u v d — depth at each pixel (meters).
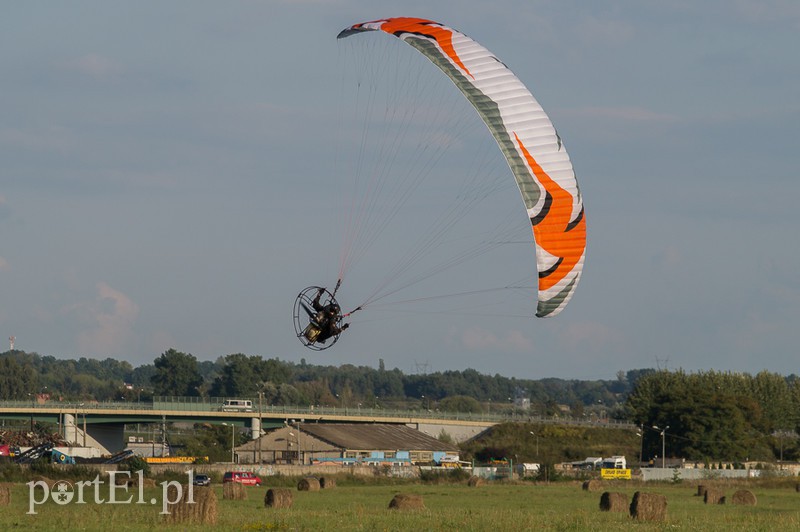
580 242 99.12
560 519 104.44
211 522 90.00
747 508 144.12
